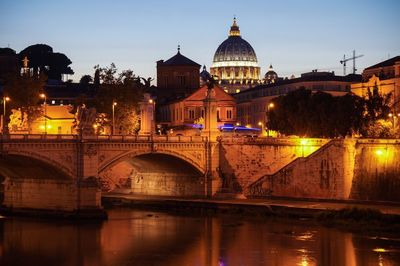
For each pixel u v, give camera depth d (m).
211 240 139.00
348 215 152.88
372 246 130.88
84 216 161.75
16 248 132.88
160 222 159.75
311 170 177.62
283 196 180.75
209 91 190.25
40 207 168.12
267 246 132.88
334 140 174.75
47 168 160.88
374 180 172.62
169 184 196.25
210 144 187.62
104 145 166.62
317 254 126.19
